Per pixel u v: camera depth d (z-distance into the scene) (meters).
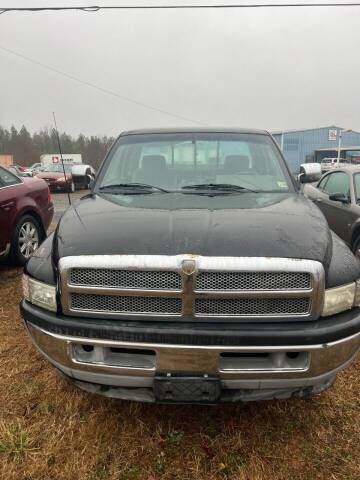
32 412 2.60
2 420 2.52
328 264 2.15
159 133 3.75
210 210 2.67
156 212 2.62
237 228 2.29
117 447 2.33
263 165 3.50
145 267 2.01
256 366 2.08
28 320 2.33
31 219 5.75
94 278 2.08
